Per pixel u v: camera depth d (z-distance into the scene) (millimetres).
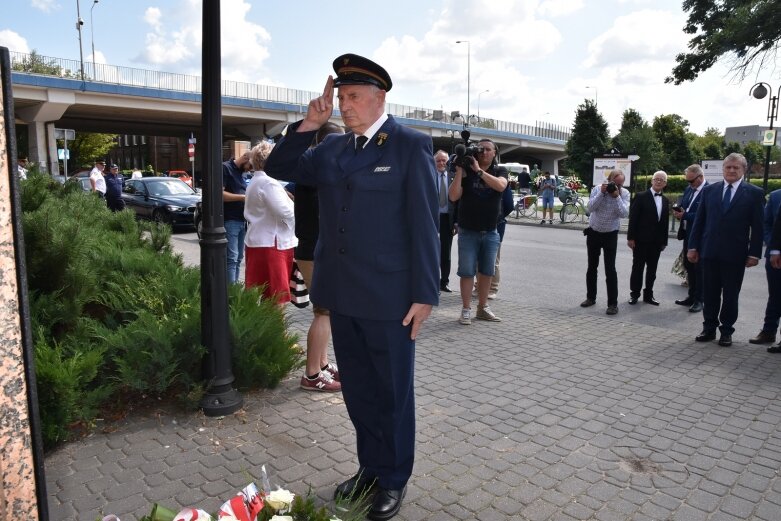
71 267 4160
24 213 4391
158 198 17312
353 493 2854
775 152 62531
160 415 3957
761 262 12531
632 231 8141
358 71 2715
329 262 2865
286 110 44375
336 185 2816
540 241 16328
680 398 4586
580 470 3426
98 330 4082
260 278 5266
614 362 5480
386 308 2740
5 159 1273
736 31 21938
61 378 3363
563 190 24266
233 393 4109
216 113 3816
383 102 2818
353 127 2775
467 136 6574
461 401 4449
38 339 3746
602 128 38750
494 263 6891
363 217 2748
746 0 22000
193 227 17609
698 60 24594
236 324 4398
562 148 76625
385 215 2738
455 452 3619
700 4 24391
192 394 3938
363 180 2746
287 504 2031
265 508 2031
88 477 3203
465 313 6832
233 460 3416
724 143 63219
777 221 6059
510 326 6805
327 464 3391
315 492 3104
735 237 6012
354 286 2771
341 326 2918
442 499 3090
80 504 2947
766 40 21609
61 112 35250
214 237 3932
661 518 2963
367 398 3006
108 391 3775
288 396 4383
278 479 3221
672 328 6945
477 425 4020
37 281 4117
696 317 7520
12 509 1356
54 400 3414
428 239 2703
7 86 1263
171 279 5172
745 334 6734
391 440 2896
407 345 2838
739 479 3357
